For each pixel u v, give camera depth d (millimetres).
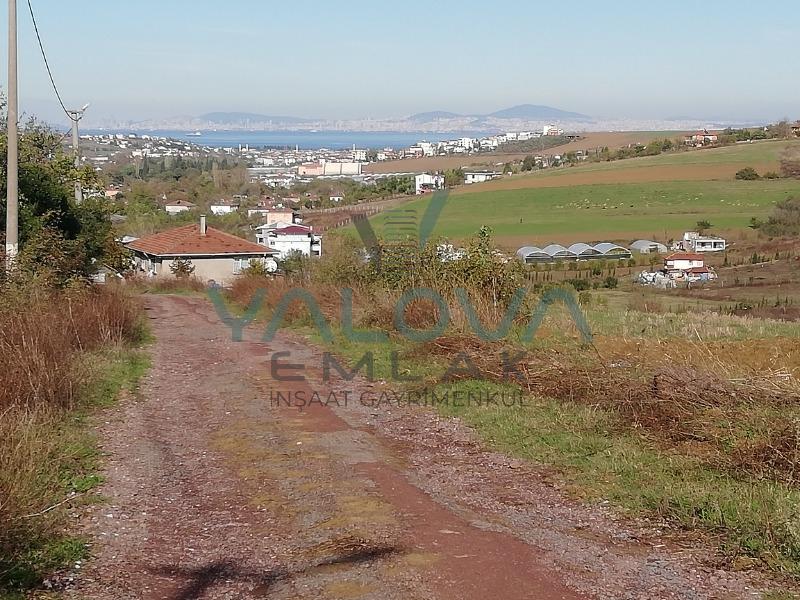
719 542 4879
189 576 4496
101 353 11297
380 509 5535
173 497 5879
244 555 4793
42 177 18828
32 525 4844
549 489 6027
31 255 12133
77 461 6637
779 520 4949
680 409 7535
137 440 7441
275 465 6641
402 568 4512
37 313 9445
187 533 5168
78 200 20922
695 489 5715
